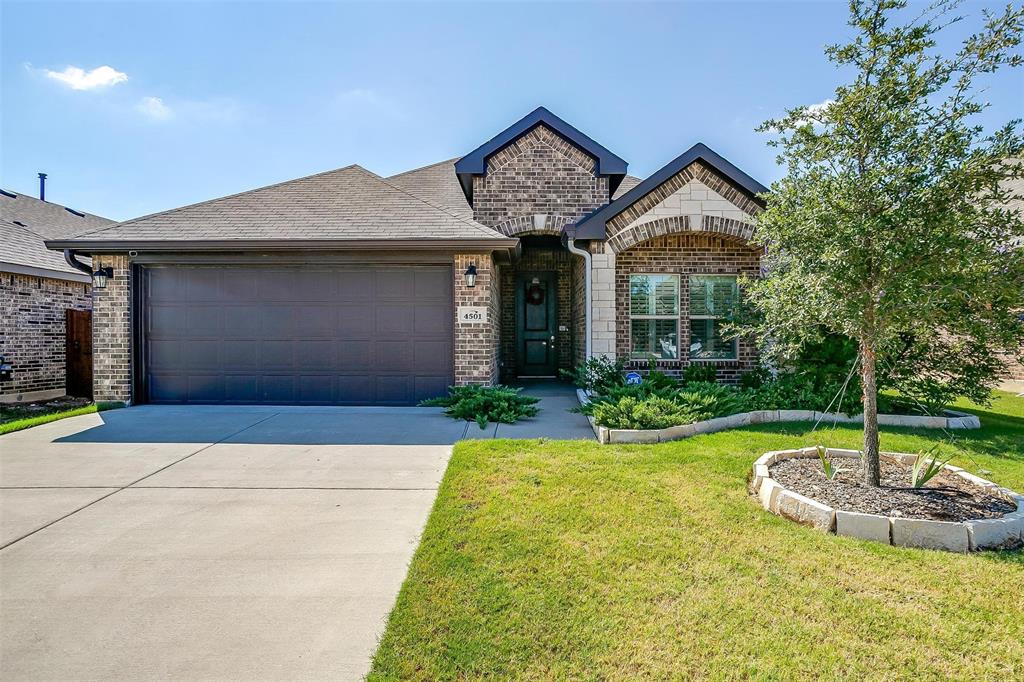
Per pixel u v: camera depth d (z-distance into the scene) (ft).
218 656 8.10
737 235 31.27
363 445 20.42
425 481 16.15
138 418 25.85
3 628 8.80
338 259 29.66
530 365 43.09
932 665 7.61
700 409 22.89
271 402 30.22
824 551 10.99
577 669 7.64
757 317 28.55
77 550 11.60
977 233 11.96
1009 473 16.07
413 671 7.68
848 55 13.21
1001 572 10.12
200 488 15.55
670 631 8.44
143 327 30.17
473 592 9.62
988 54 12.02
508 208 36.40
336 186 35.22
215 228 29.76
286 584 10.20
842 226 12.46
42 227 46.85
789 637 8.25
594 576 10.11
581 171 36.50
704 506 13.39
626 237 31.42
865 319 13.12
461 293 29.73
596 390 28.43
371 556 11.34
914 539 11.32
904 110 12.48
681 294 33.50
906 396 22.16
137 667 7.85
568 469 16.30
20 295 36.04
